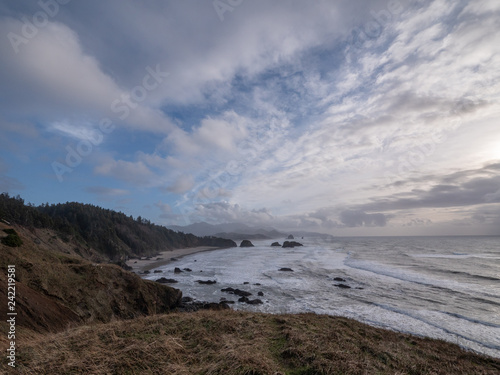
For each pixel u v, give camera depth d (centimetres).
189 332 759
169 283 3806
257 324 870
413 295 2728
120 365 536
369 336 995
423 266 4628
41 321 1243
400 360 709
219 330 791
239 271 4853
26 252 1909
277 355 628
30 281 1549
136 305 2152
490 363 854
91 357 571
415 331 1755
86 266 2061
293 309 2378
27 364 551
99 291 1945
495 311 2173
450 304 2381
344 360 610
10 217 5169
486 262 5116
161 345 632
